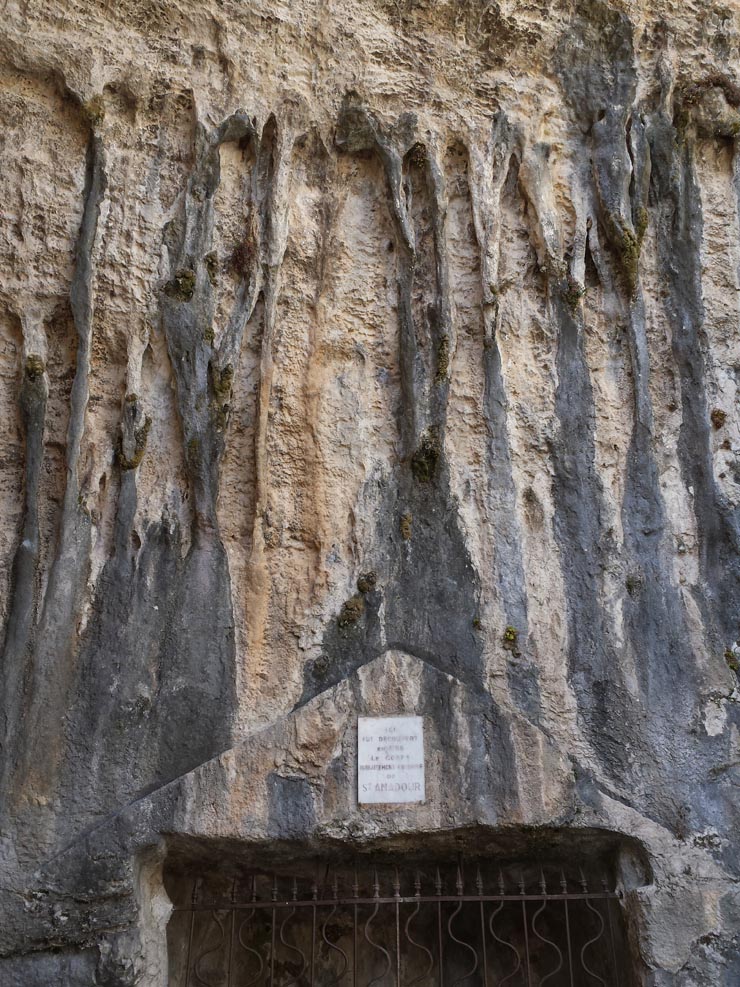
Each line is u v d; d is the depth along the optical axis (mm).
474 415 3127
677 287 3271
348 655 2871
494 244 3223
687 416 3160
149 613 2842
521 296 3262
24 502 2879
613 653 2895
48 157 3080
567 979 3033
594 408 3154
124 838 2580
